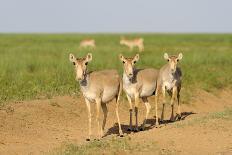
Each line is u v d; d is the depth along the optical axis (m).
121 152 23.72
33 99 38.12
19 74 47.41
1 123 30.47
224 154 23.58
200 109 43.47
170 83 34.66
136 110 30.86
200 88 48.78
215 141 25.73
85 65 27.30
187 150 24.23
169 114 39.69
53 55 70.19
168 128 28.97
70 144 25.88
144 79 31.28
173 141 25.66
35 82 44.16
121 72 49.41
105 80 28.19
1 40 159.50
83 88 27.73
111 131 32.09
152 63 58.09
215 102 46.47
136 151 23.84
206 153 23.77
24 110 33.66
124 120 36.38
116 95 29.70
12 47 97.75
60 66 51.53
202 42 157.38
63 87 42.38
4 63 53.09
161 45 130.50
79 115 35.66
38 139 29.25
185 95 45.31
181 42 155.88
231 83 53.34
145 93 31.59
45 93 40.31
